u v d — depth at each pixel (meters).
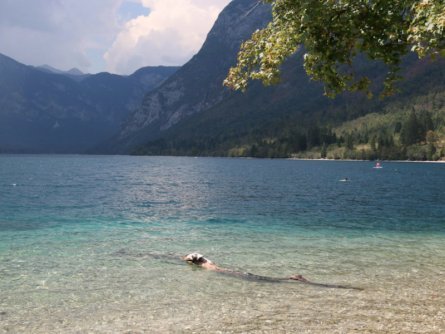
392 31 9.78
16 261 22.14
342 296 16.69
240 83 11.23
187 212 44.75
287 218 40.06
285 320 14.05
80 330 13.26
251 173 137.62
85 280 18.72
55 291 17.12
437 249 25.83
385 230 33.12
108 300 16.09
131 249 25.45
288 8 10.30
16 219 38.84
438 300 16.09
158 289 17.55
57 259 22.67
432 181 98.69
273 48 10.28
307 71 10.75
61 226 34.88
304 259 23.08
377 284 18.34
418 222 37.28
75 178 110.25
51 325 13.65
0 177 110.31
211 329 13.29
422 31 8.54
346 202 54.62
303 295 16.83
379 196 63.28
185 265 21.56
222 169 170.38
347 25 9.87
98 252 24.52
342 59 10.31
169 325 13.66
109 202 54.84
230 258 23.31
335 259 23.12
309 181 98.94
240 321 13.98
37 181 96.75
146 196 63.44
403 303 15.76
